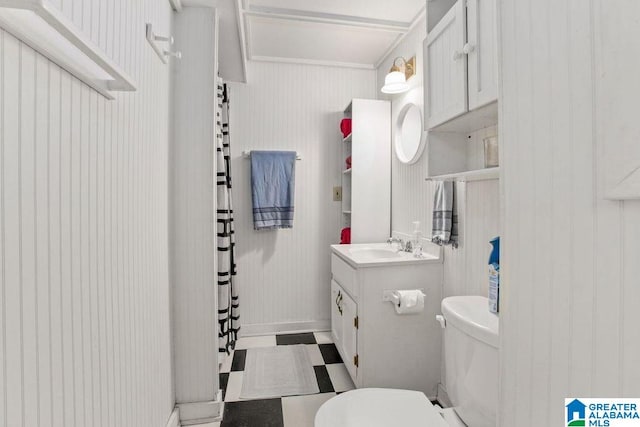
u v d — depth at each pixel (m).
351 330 1.88
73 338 0.73
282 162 2.66
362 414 1.11
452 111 1.27
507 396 0.71
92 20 0.77
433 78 1.44
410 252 2.07
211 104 1.63
